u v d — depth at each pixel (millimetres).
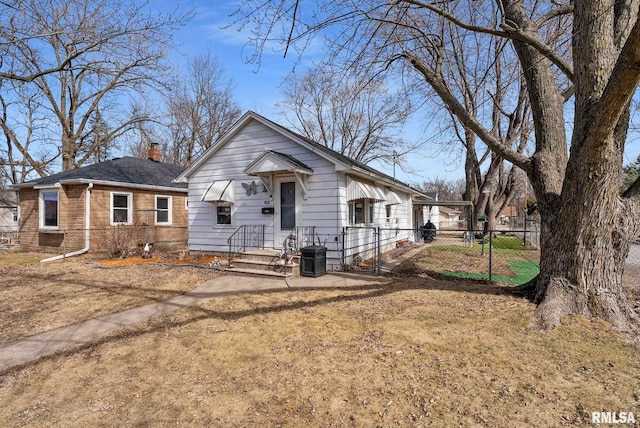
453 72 16266
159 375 4062
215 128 36156
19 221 16234
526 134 17766
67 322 5891
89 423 3184
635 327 5113
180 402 3502
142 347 4844
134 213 16250
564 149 6418
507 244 21797
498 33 6363
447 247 18719
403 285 8062
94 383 3898
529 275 10000
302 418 3193
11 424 3178
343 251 10391
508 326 5164
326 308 6414
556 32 9172
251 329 5430
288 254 10242
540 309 5559
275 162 10328
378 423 3082
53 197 15023
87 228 14250
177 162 36344
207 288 8195
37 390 3770
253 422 3158
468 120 6891
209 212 12977
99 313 6359
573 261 5562
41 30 8711
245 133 12266
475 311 5891
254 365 4246
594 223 5379
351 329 5309
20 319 6066
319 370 4055
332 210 10578
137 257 13398
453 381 3730
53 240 14984
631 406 3248
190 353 4625
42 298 7418
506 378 3777
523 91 17312
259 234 11852
